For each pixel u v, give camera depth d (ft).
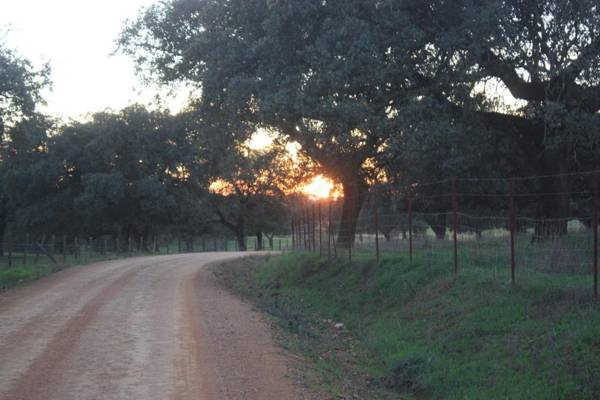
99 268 91.81
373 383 32.81
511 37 55.47
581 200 66.54
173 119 176.86
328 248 74.28
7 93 79.56
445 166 61.26
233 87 61.46
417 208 86.53
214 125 82.43
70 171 187.32
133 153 176.65
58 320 43.88
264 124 75.05
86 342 36.35
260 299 64.85
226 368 31.04
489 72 58.75
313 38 58.59
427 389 31.17
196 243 259.19
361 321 47.91
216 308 51.70
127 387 27.22
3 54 79.97
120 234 199.00
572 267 40.16
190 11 81.20
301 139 75.66
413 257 54.24
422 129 53.36
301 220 99.60
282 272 81.51
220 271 94.94
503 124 64.75
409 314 43.24
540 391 26.68
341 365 36.45
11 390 26.61
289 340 40.60
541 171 65.82
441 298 42.39
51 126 146.92
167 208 182.91
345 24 53.21
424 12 57.31
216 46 67.56
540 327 32.09
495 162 73.31
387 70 53.16
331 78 53.01
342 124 57.31
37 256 106.73
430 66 56.85
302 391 27.89
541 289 36.78
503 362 30.48
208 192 211.00
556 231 47.75
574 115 53.21
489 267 45.01
